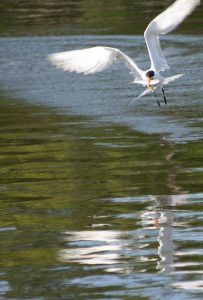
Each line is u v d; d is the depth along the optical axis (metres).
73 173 16.30
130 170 16.36
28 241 12.75
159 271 11.44
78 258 12.03
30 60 27.55
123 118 20.48
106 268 11.59
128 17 33.75
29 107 21.97
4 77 25.50
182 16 14.42
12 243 12.69
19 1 38.53
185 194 14.78
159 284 11.02
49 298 10.73
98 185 15.48
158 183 15.42
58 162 17.11
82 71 13.43
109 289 10.94
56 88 23.84
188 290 10.84
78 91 23.41
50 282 11.20
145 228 13.12
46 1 38.44
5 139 19.06
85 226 13.32
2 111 21.69
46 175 16.25
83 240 12.70
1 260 12.02
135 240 12.62
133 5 36.28
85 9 36.09
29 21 34.03
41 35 31.19
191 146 17.94
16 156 17.67
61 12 35.72
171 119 20.25
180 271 11.41
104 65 13.61
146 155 17.41
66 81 24.61
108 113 21.02
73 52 13.38
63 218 13.74
